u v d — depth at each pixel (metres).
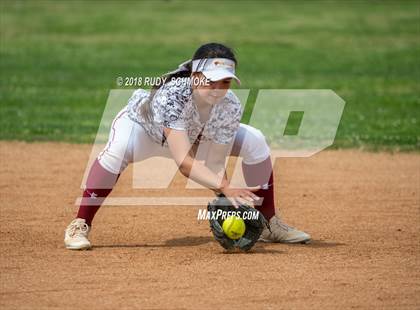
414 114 43.72
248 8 103.56
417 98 49.09
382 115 43.53
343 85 54.78
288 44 76.19
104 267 17.92
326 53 71.12
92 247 19.78
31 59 66.62
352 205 25.16
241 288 16.47
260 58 68.19
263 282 16.89
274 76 58.75
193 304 15.46
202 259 18.69
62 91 51.19
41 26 87.50
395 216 23.73
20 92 50.50
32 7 103.56
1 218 22.83
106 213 23.81
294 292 16.28
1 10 100.19
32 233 21.16
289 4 107.56
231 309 15.21
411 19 92.25
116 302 15.56
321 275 17.48
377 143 35.78
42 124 39.91
